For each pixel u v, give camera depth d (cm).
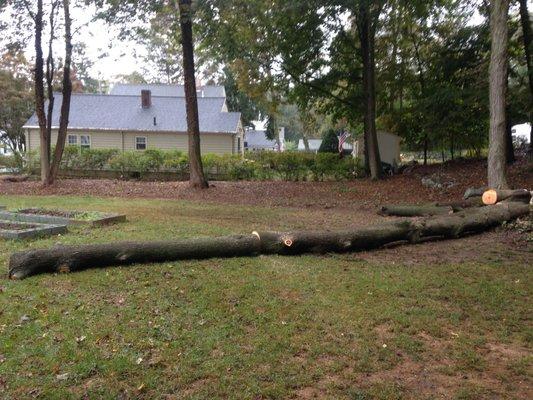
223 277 561
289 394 314
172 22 1584
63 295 493
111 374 333
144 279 548
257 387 320
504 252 708
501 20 1116
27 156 2264
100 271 577
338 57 1941
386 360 364
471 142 2050
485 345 395
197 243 638
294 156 1964
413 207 1066
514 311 469
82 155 2261
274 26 1727
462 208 983
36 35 1614
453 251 721
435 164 2047
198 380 329
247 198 1462
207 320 432
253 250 665
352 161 1977
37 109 1675
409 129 2139
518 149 2159
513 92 1641
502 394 321
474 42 1795
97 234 811
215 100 3206
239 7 1459
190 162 1644
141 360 353
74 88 4053
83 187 1664
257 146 6009
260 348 377
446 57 1853
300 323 428
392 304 480
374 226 748
